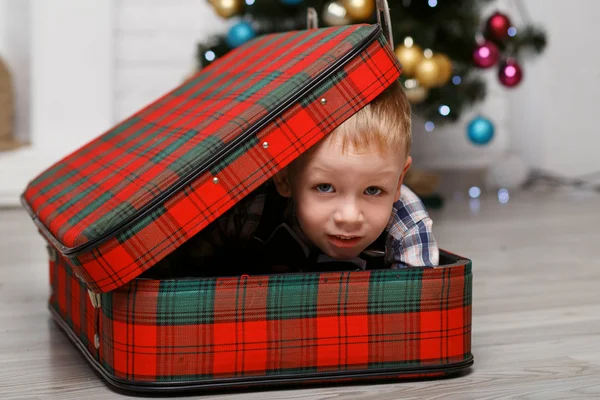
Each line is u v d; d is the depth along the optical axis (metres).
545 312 1.50
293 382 1.02
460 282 1.08
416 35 2.47
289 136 0.98
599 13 3.47
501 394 1.04
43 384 1.09
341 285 1.02
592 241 2.30
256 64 1.22
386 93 1.06
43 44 2.99
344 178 1.02
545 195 3.31
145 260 0.97
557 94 3.48
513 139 3.53
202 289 0.99
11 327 1.40
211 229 1.16
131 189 1.01
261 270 1.24
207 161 0.96
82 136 3.05
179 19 3.19
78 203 1.12
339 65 1.00
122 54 3.16
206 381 1.00
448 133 3.39
